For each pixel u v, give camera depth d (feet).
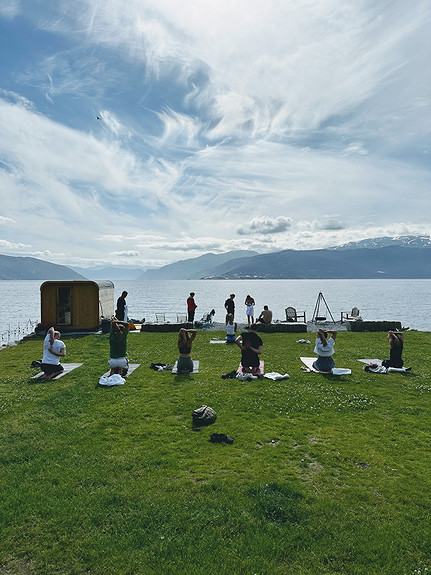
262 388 37.01
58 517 16.88
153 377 41.52
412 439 25.17
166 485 19.31
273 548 14.97
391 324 84.69
